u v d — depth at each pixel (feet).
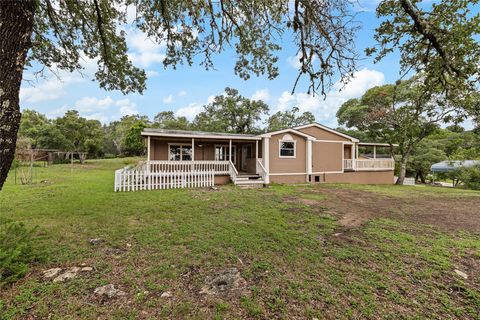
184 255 11.35
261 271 10.12
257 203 24.03
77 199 24.38
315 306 7.93
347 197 30.30
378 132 60.39
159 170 38.29
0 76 7.95
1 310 7.13
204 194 29.25
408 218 19.76
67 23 18.38
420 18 10.44
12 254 8.81
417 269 10.72
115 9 17.90
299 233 14.94
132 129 101.86
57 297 7.89
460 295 8.90
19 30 8.29
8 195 26.40
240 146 55.26
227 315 7.34
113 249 11.97
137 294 8.24
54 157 91.91
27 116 108.68
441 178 77.30
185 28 17.13
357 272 10.27
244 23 15.49
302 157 49.96
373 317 7.50
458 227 17.31
